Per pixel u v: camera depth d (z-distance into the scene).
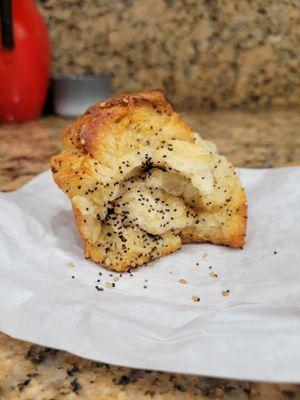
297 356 0.10
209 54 0.32
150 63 0.32
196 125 0.29
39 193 0.17
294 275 0.13
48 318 0.11
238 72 0.32
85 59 0.32
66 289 0.12
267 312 0.11
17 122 0.30
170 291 0.13
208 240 0.15
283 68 0.32
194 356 0.10
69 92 0.30
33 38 0.28
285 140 0.26
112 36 0.31
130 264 0.14
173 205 0.15
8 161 0.23
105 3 0.31
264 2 0.30
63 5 0.31
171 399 0.10
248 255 0.14
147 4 0.31
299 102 0.33
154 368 0.09
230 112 0.32
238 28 0.31
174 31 0.31
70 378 0.10
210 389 0.10
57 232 0.15
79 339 0.10
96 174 0.14
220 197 0.15
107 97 0.31
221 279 0.13
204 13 0.31
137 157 0.14
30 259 0.14
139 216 0.14
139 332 0.11
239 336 0.10
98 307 0.11
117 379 0.10
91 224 0.14
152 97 0.15
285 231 0.15
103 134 0.14
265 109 0.33
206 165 0.14
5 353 0.11
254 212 0.16
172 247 0.15
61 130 0.28
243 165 0.22
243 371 0.09
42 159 0.23
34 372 0.10
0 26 0.26
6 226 0.15
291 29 0.31
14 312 0.11
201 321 0.11
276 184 0.17
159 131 0.15
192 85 0.32
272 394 0.10
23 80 0.28
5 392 0.10
